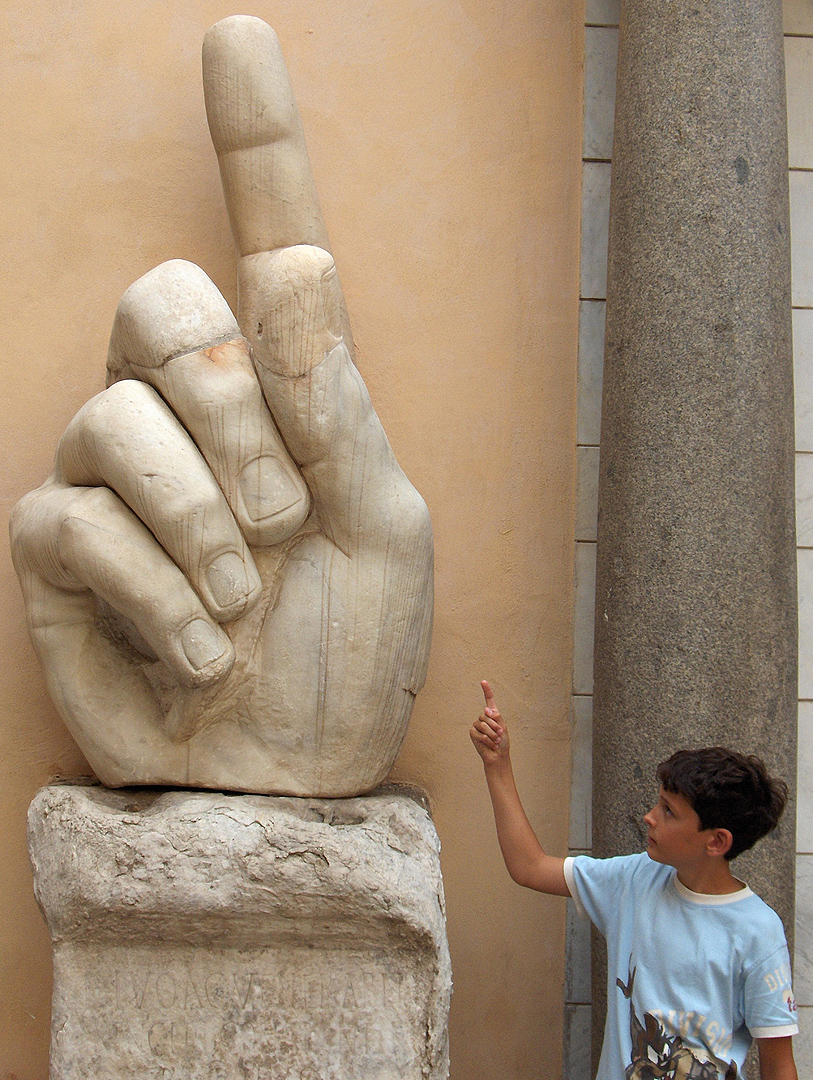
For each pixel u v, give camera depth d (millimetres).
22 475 2230
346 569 1823
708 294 1953
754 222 1973
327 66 2352
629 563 1993
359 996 1653
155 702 1848
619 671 1996
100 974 1651
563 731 2291
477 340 2336
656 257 1995
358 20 2365
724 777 1368
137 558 1664
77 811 1701
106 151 2303
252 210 2043
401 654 1840
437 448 2311
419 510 1850
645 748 1938
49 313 2266
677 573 1934
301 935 1649
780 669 1942
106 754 1818
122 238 2291
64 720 1858
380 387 2307
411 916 1618
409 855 1715
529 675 2295
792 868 1953
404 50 2371
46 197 2283
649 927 1466
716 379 1942
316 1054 1638
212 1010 1646
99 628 1869
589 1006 2229
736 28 2002
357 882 1608
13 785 2162
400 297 2328
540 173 2373
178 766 1822
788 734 1948
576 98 2389
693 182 1975
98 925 1625
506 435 2326
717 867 1424
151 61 2326
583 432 2338
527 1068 2217
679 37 2010
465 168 2361
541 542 2318
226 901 1604
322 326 1702
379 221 2336
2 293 2258
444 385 2322
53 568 1754
